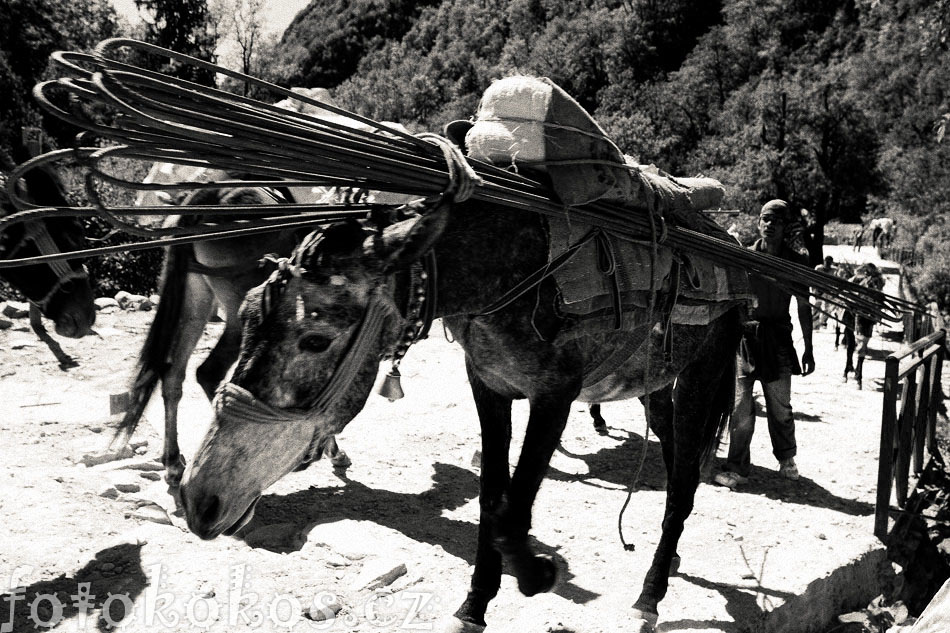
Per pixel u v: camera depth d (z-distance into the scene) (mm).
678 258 3883
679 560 4730
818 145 63656
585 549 4980
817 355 14531
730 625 4074
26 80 38344
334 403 2693
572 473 6543
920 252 33844
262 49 42875
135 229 2408
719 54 92562
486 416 3508
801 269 4578
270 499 5281
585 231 3311
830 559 5047
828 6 91312
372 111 121000
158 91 2320
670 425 4801
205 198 4758
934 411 7906
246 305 2650
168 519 4570
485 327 3143
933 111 58094
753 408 6719
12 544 3926
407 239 2607
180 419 6895
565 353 3238
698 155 77750
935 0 15258
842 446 8086
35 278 4473
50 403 7156
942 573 6113
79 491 4770
